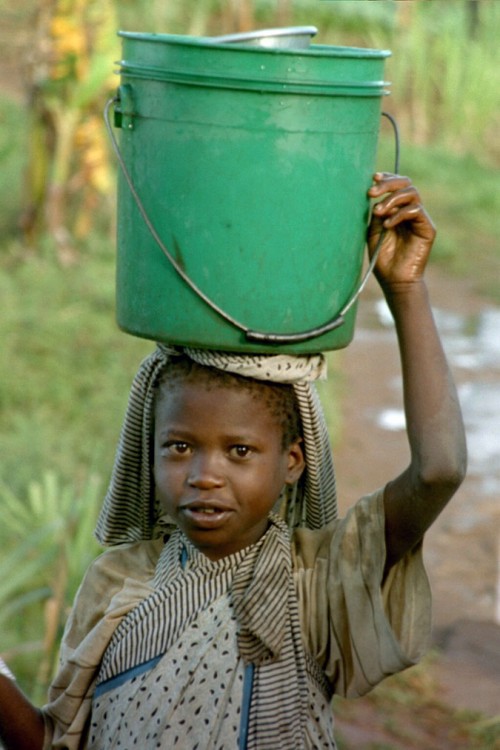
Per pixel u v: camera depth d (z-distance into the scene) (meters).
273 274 2.45
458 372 11.38
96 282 11.68
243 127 2.39
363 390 10.90
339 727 5.85
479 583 7.61
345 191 2.48
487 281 14.21
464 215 16.28
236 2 16.97
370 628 2.69
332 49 2.57
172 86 2.40
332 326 2.52
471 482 9.18
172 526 2.89
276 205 2.42
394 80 19.98
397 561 2.72
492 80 19.89
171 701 2.64
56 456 8.01
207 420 2.59
